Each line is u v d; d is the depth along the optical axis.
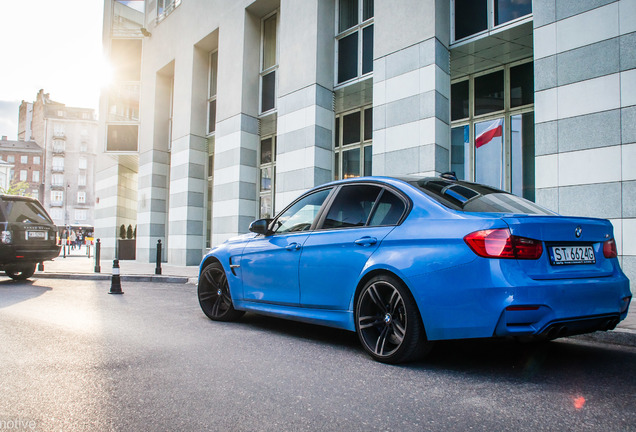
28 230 9.53
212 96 15.76
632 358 3.63
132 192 23.12
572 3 6.82
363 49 10.60
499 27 8.06
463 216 3.16
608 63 6.41
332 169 11.00
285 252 4.41
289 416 2.38
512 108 8.93
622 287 3.26
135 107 19.34
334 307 3.88
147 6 19.03
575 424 2.28
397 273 3.31
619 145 6.25
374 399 2.65
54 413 2.40
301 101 11.02
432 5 8.50
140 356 3.62
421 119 8.52
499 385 2.91
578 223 3.21
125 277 10.97
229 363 3.43
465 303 2.97
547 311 2.85
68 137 86.19
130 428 2.22
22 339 4.20
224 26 14.16
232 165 13.34
